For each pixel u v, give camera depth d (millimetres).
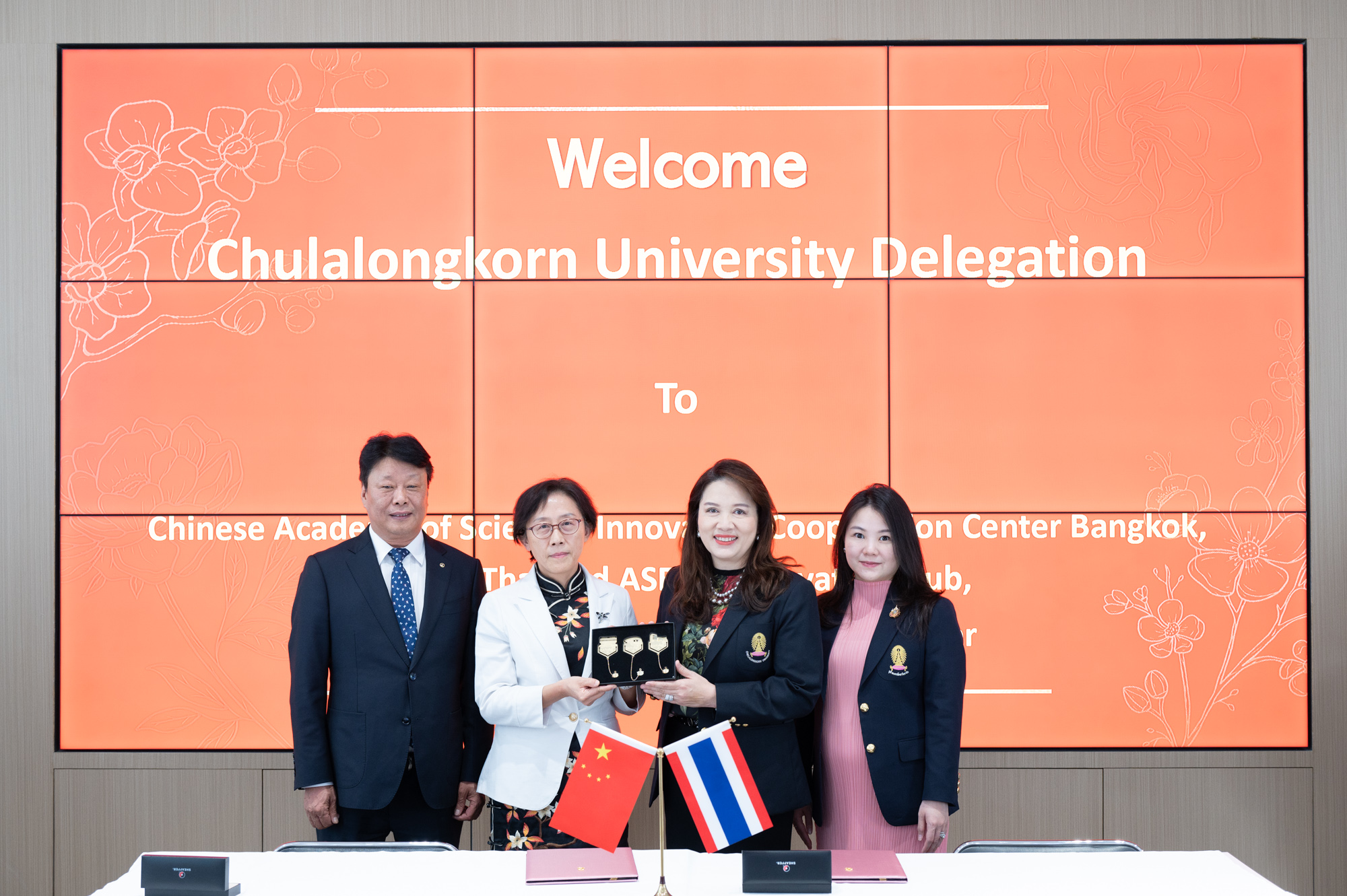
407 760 2580
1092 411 3295
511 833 2400
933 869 1992
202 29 3279
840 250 3312
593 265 3311
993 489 3285
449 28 3293
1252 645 3270
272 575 3264
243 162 3291
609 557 3287
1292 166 3299
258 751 3229
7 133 3268
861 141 3312
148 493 3262
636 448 3297
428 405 3287
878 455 3295
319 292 3291
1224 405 3289
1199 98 3301
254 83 3289
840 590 2592
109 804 3225
